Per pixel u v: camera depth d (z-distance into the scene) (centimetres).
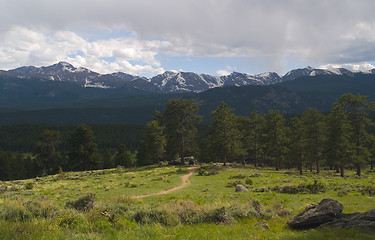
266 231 1224
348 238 1008
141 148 9731
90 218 1312
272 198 2309
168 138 7450
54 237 1002
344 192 2367
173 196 2589
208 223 1401
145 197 2706
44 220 1218
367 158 4878
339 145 4847
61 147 14975
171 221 1379
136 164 11481
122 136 17012
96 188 3522
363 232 1052
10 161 9100
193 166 6819
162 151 7950
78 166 8769
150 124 7738
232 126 6538
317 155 5681
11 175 8769
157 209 1519
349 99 4841
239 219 1462
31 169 9481
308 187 2703
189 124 7150
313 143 5738
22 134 16038
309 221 1255
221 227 1299
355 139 4891
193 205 1706
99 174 6234
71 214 1331
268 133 6362
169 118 7281
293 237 1084
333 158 4944
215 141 6375
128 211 1544
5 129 16450
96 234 1107
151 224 1332
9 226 1057
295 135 5891
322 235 1061
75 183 4272
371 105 4684
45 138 8938
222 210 1473
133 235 1110
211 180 4272
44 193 3036
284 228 1286
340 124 4934
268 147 6606
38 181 5162
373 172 6316
